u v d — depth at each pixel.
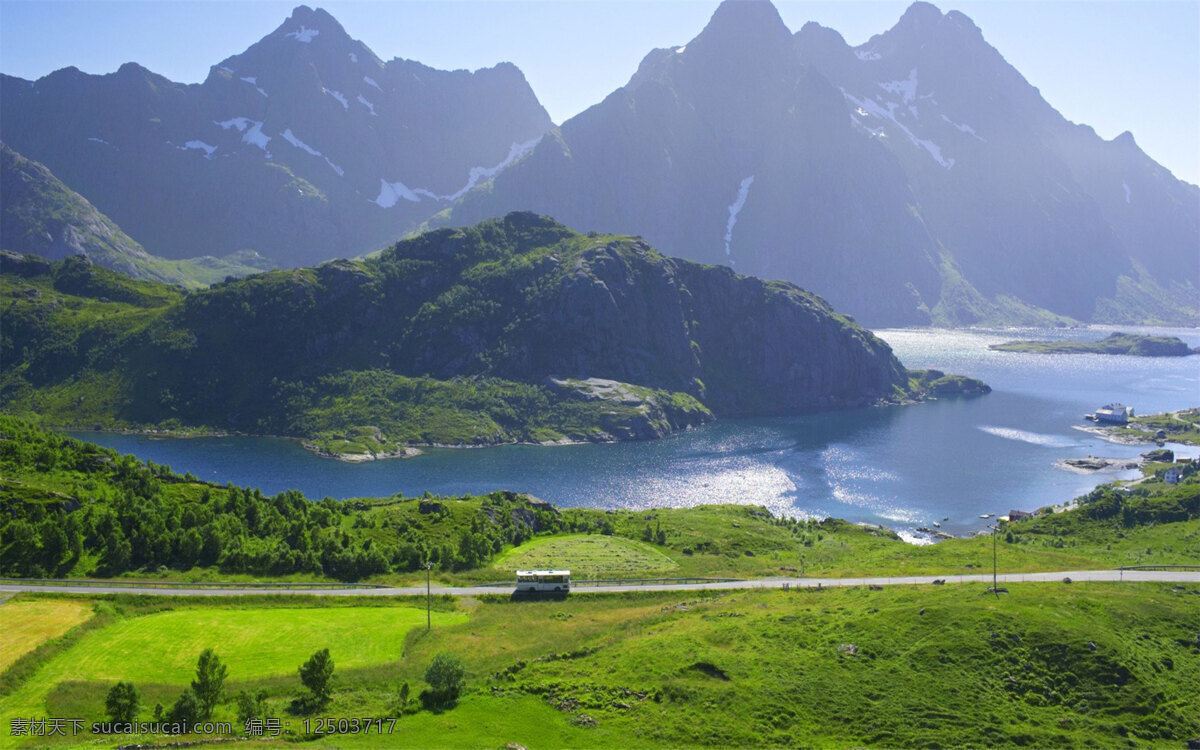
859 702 111.50
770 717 107.88
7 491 173.25
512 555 184.25
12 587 147.12
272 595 151.12
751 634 130.38
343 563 166.38
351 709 109.06
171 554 164.75
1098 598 139.00
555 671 120.44
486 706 108.44
